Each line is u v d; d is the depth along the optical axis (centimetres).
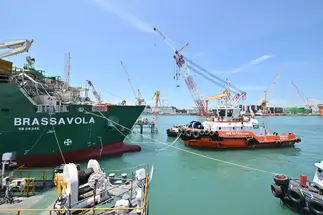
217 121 2850
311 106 17288
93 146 1941
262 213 1059
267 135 2817
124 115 2130
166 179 1560
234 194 1290
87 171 792
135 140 3466
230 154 2425
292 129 5869
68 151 1781
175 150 2609
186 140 2798
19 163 1578
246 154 2431
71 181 658
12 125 1543
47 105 1664
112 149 2134
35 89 1831
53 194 929
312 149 2831
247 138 2655
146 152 2470
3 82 1609
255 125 2867
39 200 865
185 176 1636
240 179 1577
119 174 1623
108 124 2019
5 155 941
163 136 4028
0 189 895
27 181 980
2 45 1833
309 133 4938
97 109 1933
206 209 1097
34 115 1614
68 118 1762
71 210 610
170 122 8956
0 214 766
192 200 1204
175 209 1092
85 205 685
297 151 2656
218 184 1465
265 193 1311
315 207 940
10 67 1703
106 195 764
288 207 1105
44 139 1662
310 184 1108
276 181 1147
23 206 811
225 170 1811
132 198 779
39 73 2159
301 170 1836
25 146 1593
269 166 1955
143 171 867
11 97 1542
